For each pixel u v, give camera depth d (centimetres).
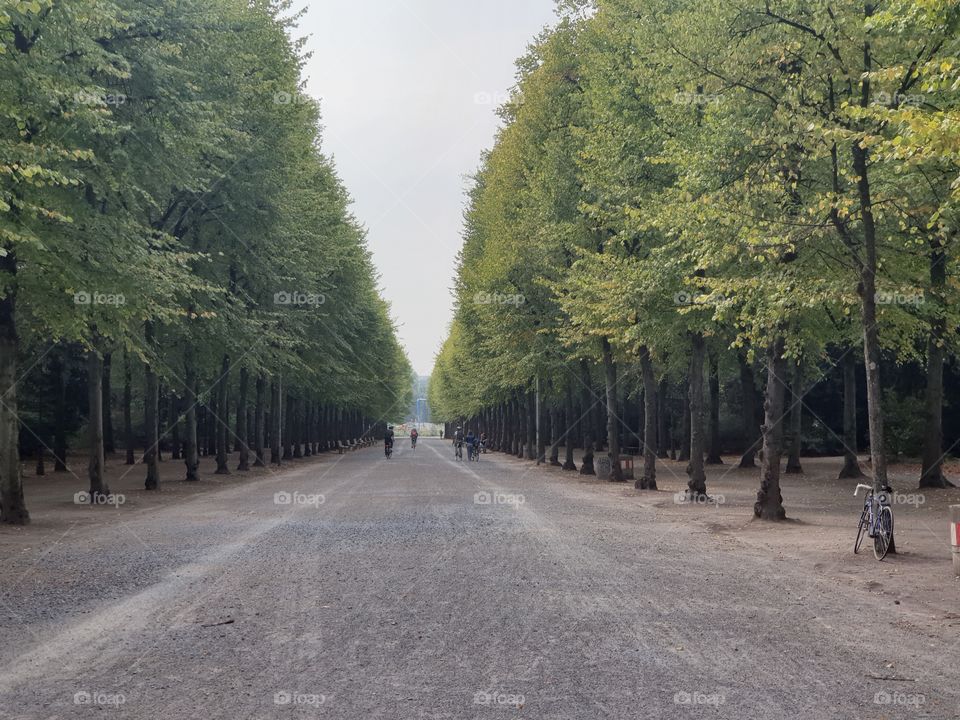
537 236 3481
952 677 682
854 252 1504
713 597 1001
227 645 780
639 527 1781
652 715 580
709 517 1995
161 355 2820
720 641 789
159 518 2022
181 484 3397
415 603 956
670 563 1271
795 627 852
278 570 1200
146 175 2080
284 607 943
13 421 1925
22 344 2683
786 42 1609
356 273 5072
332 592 1027
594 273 2484
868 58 1494
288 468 4838
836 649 768
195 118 2136
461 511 2112
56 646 788
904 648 775
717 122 1786
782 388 1906
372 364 6638
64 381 4472
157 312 2088
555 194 3164
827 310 2106
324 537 1586
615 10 2444
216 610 934
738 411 5741
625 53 2420
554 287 3080
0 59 1562
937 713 591
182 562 1294
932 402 2734
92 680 674
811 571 1207
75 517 2077
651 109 2314
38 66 1661
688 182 1812
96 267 1856
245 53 2777
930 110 1484
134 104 2006
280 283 3547
